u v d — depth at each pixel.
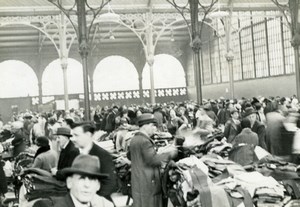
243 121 10.49
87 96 20.78
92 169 3.40
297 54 23.81
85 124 5.91
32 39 44.50
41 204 3.92
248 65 41.72
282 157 8.69
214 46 46.50
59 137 7.13
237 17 35.09
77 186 3.40
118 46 47.81
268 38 38.41
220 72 45.72
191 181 6.42
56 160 7.91
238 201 6.16
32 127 18.97
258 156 7.99
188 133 9.77
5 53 45.56
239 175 6.70
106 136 16.06
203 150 8.95
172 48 49.69
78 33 20.67
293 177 6.88
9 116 42.78
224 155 8.70
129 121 17.41
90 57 47.25
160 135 11.61
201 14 34.53
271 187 6.32
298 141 8.59
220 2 34.31
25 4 31.83
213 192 6.20
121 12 33.59
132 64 49.31
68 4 32.59
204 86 47.16
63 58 33.72
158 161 7.12
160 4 34.03
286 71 36.19
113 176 5.74
